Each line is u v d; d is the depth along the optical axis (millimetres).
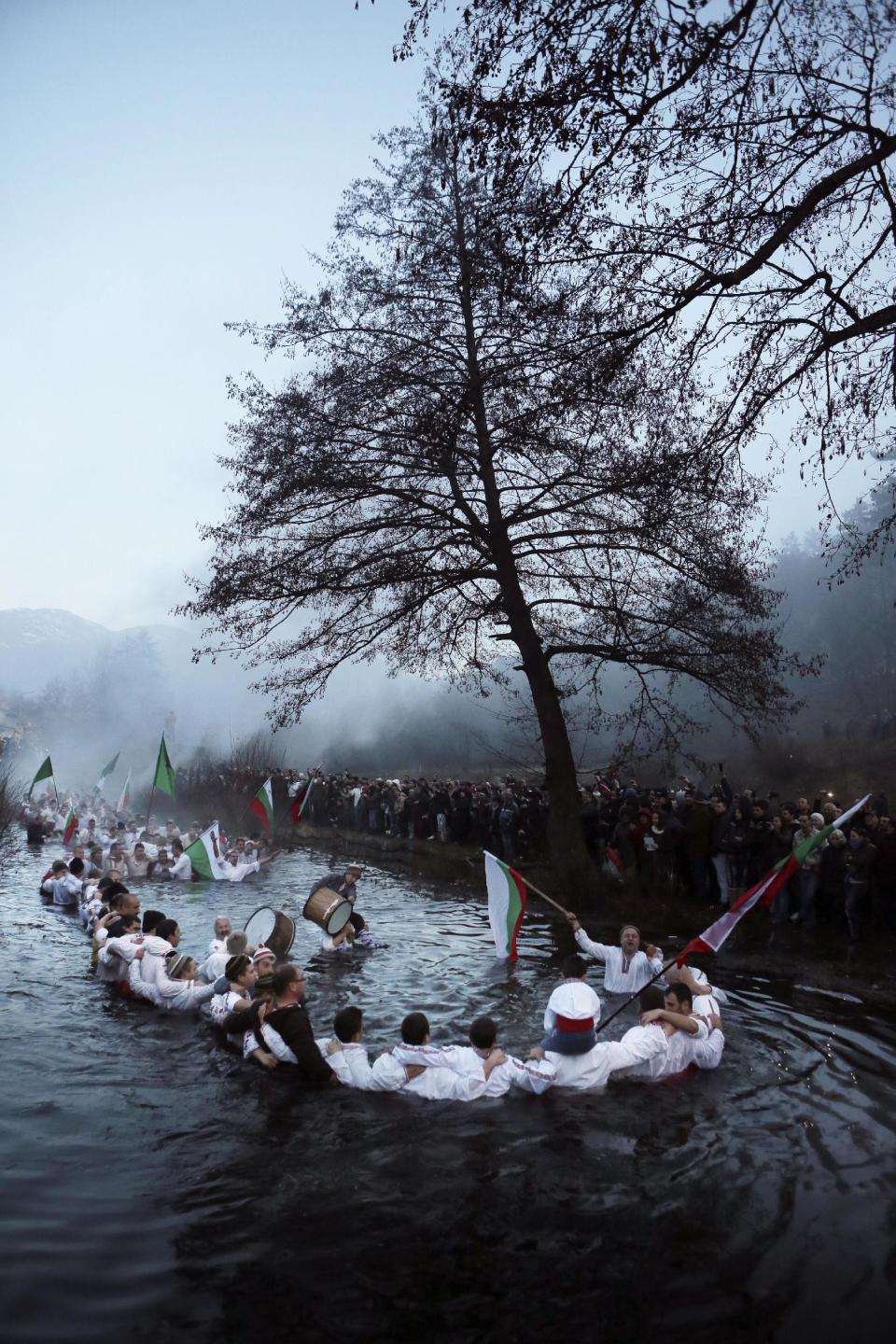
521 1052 8617
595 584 17656
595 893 16281
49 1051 8758
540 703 17234
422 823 25797
